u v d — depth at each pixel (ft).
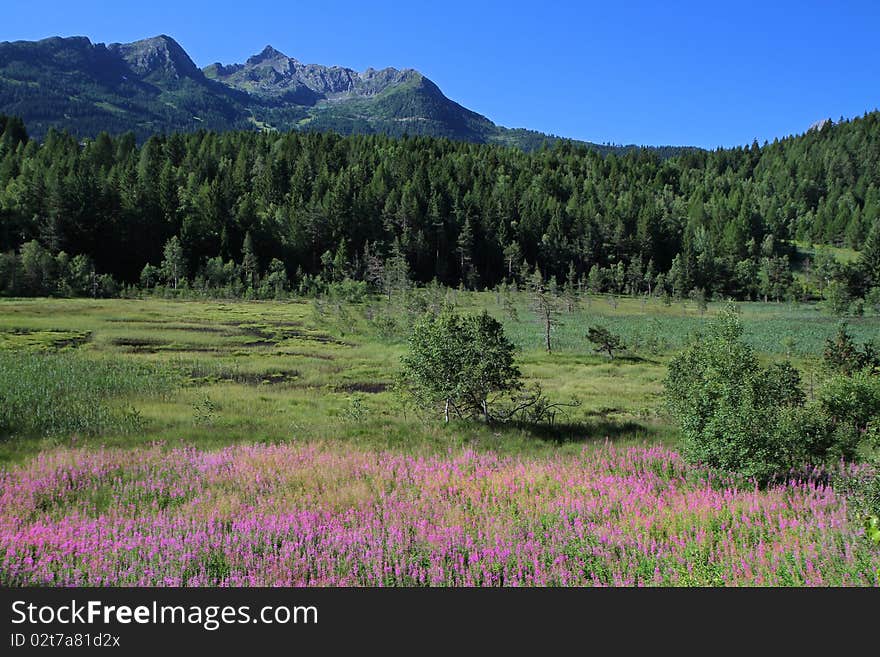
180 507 28.89
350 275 361.10
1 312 179.11
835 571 21.01
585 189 583.17
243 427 54.44
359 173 496.23
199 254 359.25
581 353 150.00
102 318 180.14
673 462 40.06
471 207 457.27
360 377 102.47
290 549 22.81
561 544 23.61
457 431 51.90
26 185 338.13
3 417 51.39
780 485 32.96
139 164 447.42
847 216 525.75
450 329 56.39
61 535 23.08
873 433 40.96
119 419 54.65
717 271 417.90
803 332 213.87
